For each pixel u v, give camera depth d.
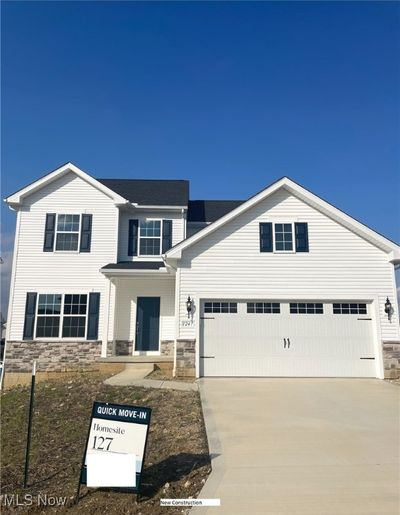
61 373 16.53
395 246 14.52
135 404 9.73
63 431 7.95
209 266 14.56
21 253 17.59
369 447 6.88
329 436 7.46
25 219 17.89
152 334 17.75
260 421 8.41
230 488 5.29
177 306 14.26
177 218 18.97
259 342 14.20
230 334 14.23
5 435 7.84
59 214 18.05
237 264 14.61
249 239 14.81
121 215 18.80
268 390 11.66
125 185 20.97
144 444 5.24
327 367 14.07
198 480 5.60
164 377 13.68
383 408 9.61
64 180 18.31
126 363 15.45
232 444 7.00
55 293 17.38
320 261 14.70
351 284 14.59
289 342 14.23
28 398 10.70
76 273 17.58
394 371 13.93
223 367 13.98
